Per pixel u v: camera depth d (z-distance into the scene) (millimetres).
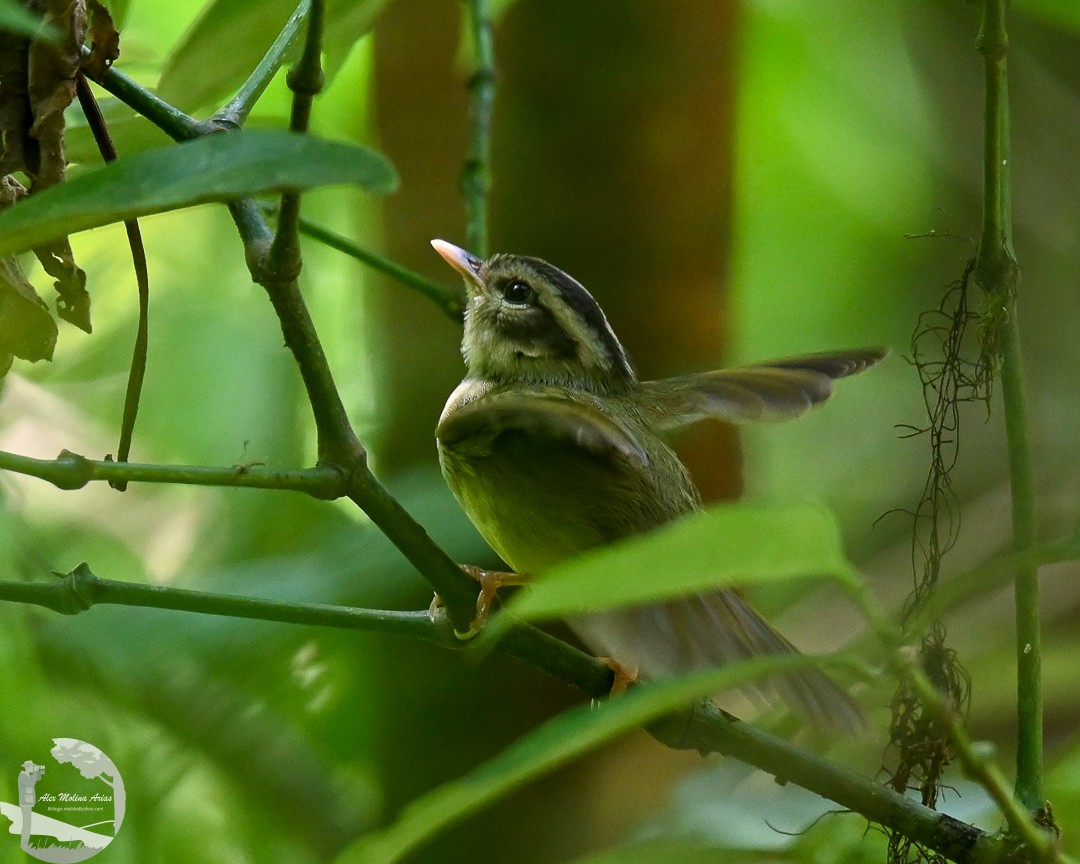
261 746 10688
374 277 11453
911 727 7055
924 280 15258
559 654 6699
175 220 13109
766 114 15258
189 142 4254
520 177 10953
